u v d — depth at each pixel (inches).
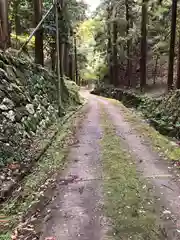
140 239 162.4
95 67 1931.6
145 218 186.1
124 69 1518.2
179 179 257.1
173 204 206.5
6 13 488.4
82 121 585.3
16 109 364.8
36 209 202.2
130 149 361.7
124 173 272.4
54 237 165.6
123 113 734.5
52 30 729.0
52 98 607.8
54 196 222.8
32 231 173.0
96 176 265.7
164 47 948.0
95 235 167.5
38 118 445.4
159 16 987.3
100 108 853.2
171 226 176.2
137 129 498.0
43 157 325.7
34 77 514.9
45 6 740.0
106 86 1676.9
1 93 336.2
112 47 1406.3
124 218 186.5
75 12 1071.6
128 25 1174.3
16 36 799.1
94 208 201.2
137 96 913.5
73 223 181.6
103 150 357.4
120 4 1158.3
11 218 190.2
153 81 1069.1
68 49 1357.0
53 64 869.8
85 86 3201.3
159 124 522.3
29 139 364.5
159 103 666.2
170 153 338.6
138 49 1284.4
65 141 406.3
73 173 275.3
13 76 407.5
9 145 297.4
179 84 645.3
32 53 798.5
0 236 165.6
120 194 224.1
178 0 674.8
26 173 267.9
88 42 1806.1
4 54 413.7
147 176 264.7
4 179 241.9
